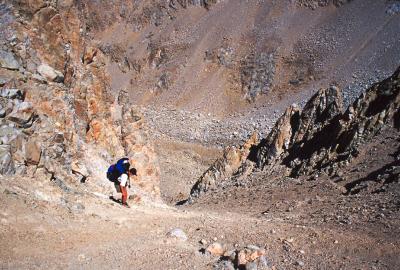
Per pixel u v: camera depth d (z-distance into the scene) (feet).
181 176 183.21
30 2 58.39
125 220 41.22
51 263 28.27
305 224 49.21
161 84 393.91
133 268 29.55
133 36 458.50
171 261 31.24
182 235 37.35
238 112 336.29
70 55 70.54
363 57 304.09
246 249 31.35
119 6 492.54
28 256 28.68
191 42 411.75
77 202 41.86
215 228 42.37
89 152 61.05
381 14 329.72
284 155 113.29
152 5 464.24
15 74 49.42
